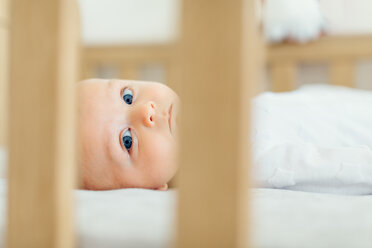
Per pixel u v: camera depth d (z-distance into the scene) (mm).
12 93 403
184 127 359
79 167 836
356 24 1522
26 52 400
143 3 1707
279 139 953
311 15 1440
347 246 417
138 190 698
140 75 1750
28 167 406
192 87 355
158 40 1697
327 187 776
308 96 1192
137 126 834
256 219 470
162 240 449
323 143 967
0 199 627
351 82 1519
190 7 354
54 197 406
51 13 396
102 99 854
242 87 348
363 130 997
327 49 1523
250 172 367
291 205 532
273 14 1444
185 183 362
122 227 474
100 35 1745
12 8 402
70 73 411
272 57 1567
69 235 428
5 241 429
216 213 358
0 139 1401
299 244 420
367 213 494
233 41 347
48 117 399
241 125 349
